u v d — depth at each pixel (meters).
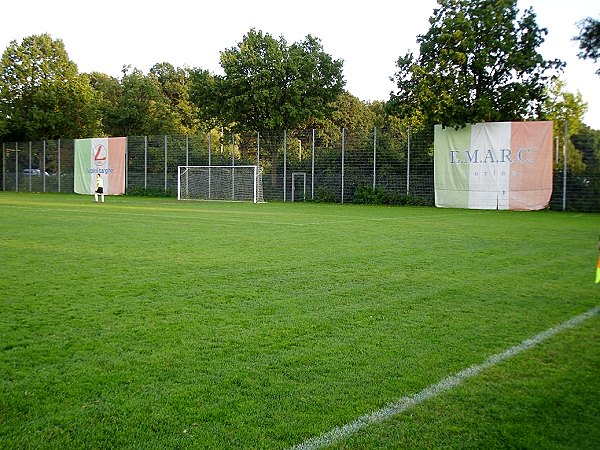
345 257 10.65
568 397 4.02
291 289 7.69
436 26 33.84
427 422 3.63
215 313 6.35
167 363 4.69
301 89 42.19
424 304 6.84
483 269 9.38
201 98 44.84
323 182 37.03
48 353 4.93
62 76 53.62
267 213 24.06
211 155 41.09
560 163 29.91
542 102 33.09
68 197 40.03
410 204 34.03
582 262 10.21
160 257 10.57
